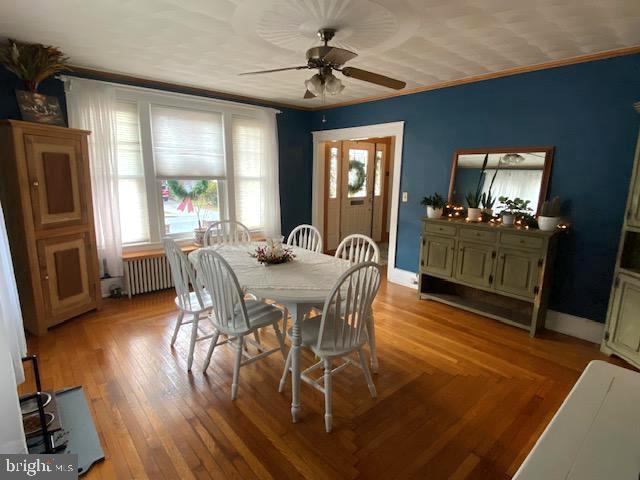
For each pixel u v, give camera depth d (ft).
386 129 14.74
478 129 11.96
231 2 6.47
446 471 5.65
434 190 13.46
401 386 7.87
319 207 18.65
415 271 14.65
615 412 3.34
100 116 11.60
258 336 9.27
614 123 9.24
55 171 9.82
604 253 9.70
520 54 9.37
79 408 6.91
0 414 4.36
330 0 6.19
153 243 13.74
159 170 13.61
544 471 2.68
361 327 6.81
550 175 10.46
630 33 7.82
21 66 9.27
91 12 7.06
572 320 10.37
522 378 8.22
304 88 13.55
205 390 7.60
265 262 8.72
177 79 12.40
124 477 5.43
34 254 9.49
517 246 10.32
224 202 15.60
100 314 11.38
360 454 5.96
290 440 6.24
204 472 5.55
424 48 8.83
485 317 11.66
